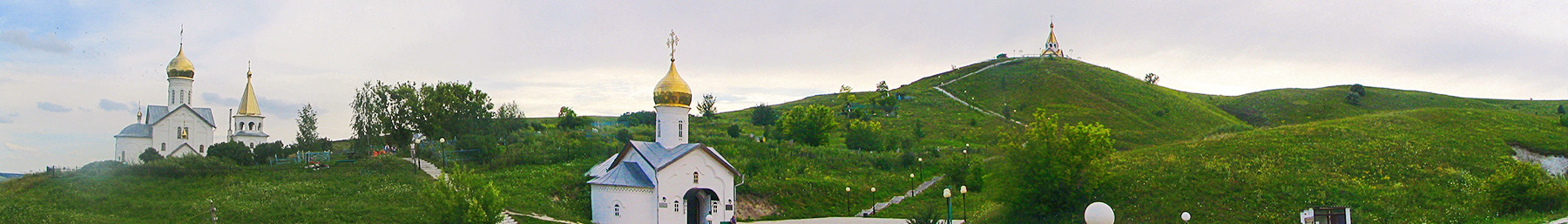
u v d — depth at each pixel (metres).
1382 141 79.69
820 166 86.00
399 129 94.44
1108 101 153.62
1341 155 73.44
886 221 65.31
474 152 83.44
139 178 62.38
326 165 72.94
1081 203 58.66
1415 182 65.12
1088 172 58.91
